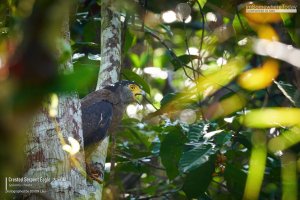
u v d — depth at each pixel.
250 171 5.61
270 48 5.03
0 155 1.75
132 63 11.98
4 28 5.60
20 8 3.24
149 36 11.36
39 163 5.05
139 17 9.62
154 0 9.96
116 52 8.48
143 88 9.59
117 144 9.98
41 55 1.75
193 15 12.30
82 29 11.02
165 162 8.19
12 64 1.74
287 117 4.21
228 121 7.98
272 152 7.78
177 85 13.10
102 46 8.50
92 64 9.09
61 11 1.78
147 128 10.38
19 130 1.73
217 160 7.94
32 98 1.74
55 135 5.14
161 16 10.59
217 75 8.53
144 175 12.09
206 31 12.39
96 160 8.20
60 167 5.08
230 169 7.95
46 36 1.75
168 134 8.15
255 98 10.46
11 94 1.72
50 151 5.09
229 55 9.70
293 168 6.51
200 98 8.95
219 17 10.42
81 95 9.84
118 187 10.08
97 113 8.58
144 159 9.73
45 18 1.75
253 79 7.87
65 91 1.86
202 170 7.80
